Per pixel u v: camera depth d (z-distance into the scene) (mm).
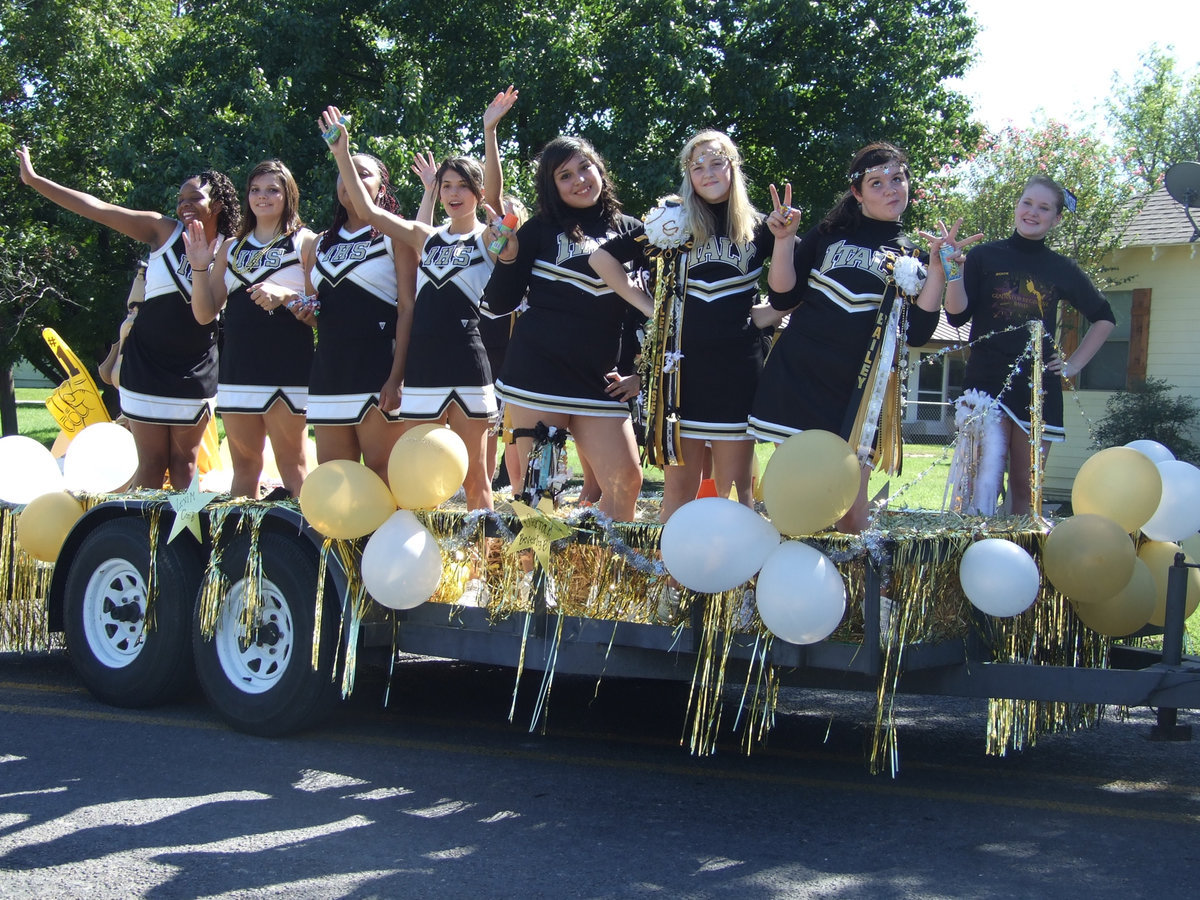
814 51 17578
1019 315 5473
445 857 3740
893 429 4504
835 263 4543
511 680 6293
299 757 4781
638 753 4961
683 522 3939
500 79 16578
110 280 19109
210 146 15750
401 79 16031
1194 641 6539
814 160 18281
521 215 6332
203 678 5207
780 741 5199
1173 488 4688
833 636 4109
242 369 5664
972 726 5555
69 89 20391
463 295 5301
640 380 4914
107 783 4426
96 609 5656
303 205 14586
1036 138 15805
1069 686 4070
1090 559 4137
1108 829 4078
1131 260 15531
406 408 5320
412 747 4973
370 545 4594
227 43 17609
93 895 3439
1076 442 15758
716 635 4184
